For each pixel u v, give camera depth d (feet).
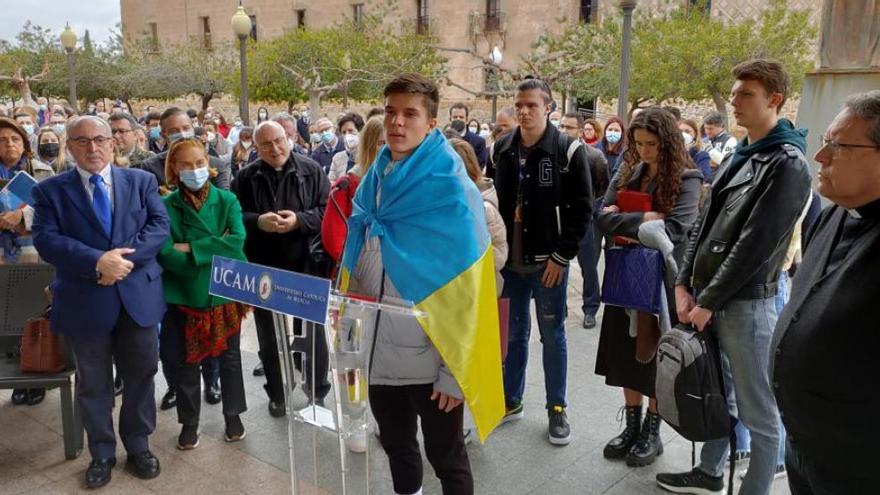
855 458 5.87
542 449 11.57
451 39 94.48
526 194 11.42
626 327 10.72
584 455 11.36
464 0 92.89
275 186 12.97
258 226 12.70
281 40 75.66
